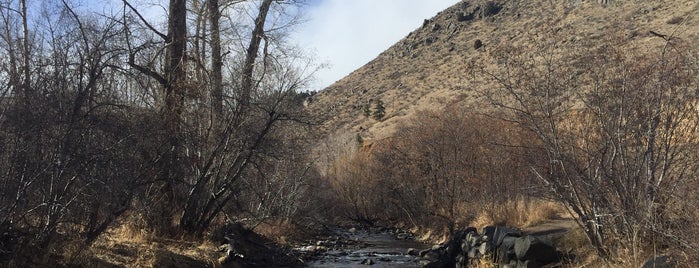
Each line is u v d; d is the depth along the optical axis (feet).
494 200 58.65
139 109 31.04
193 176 42.27
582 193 28.86
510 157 50.42
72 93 25.00
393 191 97.60
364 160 122.42
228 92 42.39
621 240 25.79
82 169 24.72
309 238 74.28
